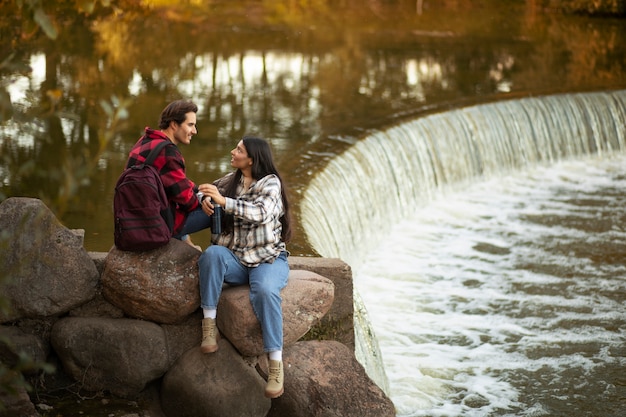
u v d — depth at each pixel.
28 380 5.43
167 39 16.98
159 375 5.49
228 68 15.40
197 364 5.42
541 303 9.80
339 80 15.34
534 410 7.57
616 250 11.52
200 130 11.88
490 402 7.64
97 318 5.55
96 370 5.45
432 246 11.42
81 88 12.88
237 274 5.39
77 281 5.50
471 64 17.39
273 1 21.58
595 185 14.49
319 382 5.62
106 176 9.59
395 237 11.62
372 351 7.36
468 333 8.98
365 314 7.42
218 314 5.41
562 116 15.62
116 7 17.56
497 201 13.38
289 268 6.02
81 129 11.06
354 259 10.44
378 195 11.61
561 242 11.74
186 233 5.60
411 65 16.89
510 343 8.81
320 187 9.98
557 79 16.97
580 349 8.73
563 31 21.22
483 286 10.20
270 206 5.29
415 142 12.84
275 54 16.89
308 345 5.80
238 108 13.05
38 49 14.68
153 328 5.48
